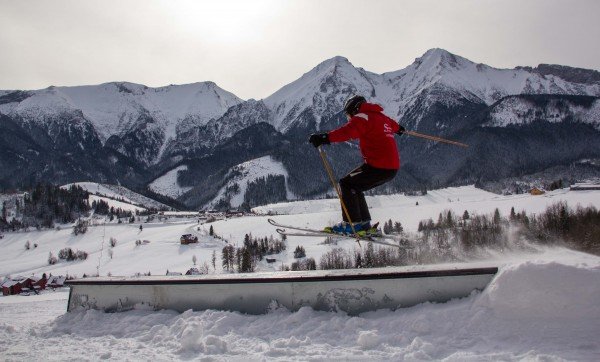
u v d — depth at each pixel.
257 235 139.25
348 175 6.07
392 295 5.51
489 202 144.12
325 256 64.81
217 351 5.04
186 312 6.16
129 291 6.74
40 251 146.50
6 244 157.50
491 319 4.74
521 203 129.38
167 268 108.56
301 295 5.88
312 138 5.73
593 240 53.59
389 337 4.87
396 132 6.27
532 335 4.43
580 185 142.88
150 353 5.16
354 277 5.66
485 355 4.21
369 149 5.76
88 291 6.95
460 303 5.15
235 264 98.06
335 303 5.71
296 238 122.69
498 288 4.87
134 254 127.44
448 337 4.71
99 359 5.08
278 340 5.07
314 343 5.02
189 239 134.50
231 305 6.17
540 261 4.92
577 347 4.14
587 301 4.49
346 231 6.16
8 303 14.87
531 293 4.69
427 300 5.40
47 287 81.00
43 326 6.65
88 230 170.75
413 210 145.62
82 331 6.32
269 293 6.02
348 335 5.09
